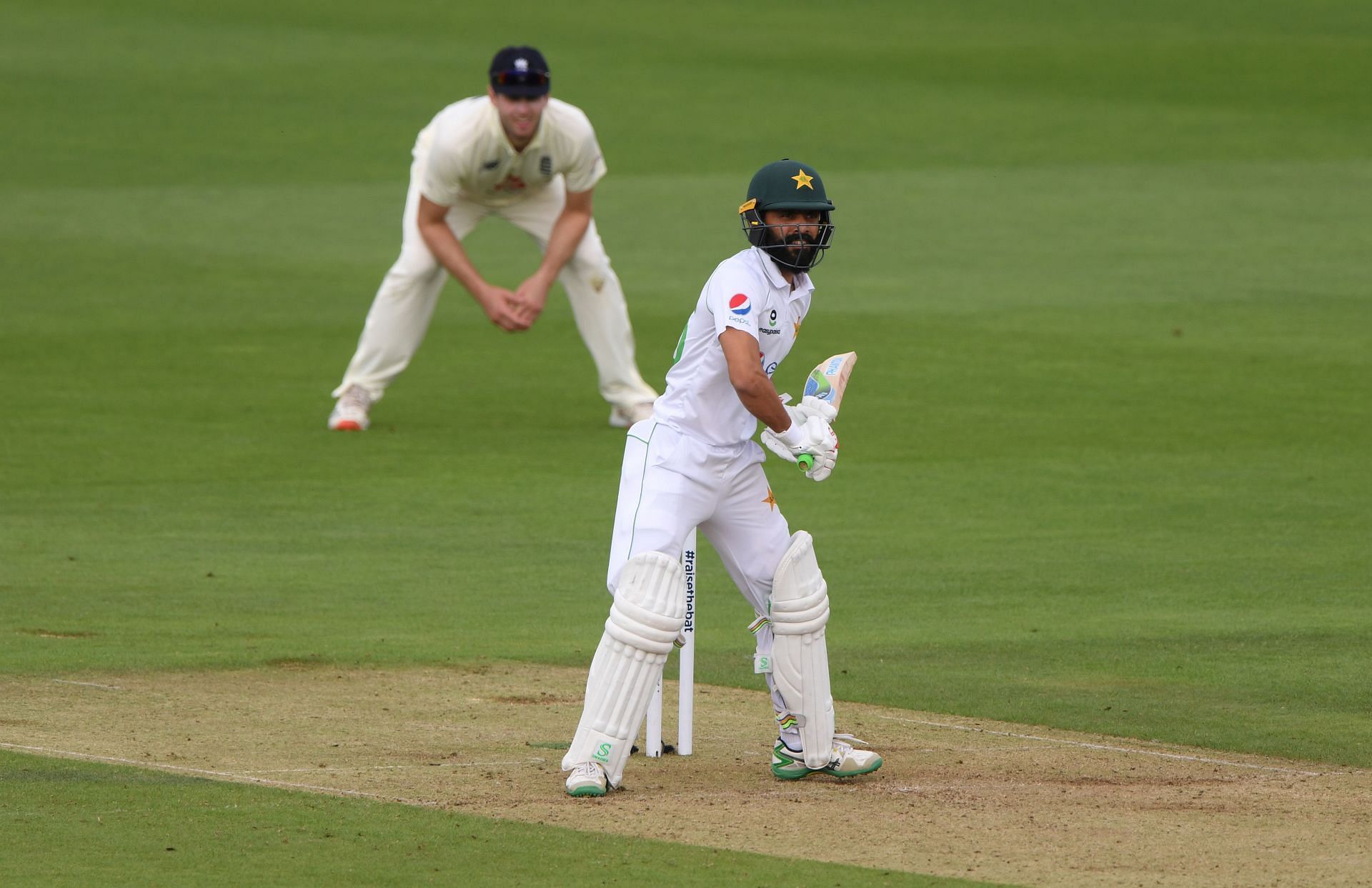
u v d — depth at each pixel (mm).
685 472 22594
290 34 160125
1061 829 20953
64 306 72812
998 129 123875
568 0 184125
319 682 28578
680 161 113250
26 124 121188
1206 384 58875
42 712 26109
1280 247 86188
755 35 165125
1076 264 82438
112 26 161250
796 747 23406
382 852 19750
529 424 54188
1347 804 22219
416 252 52500
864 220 94062
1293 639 31875
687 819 21312
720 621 34125
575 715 26922
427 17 171500
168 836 20188
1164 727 26500
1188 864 19562
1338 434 51562
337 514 42375
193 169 109312
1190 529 40812
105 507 42781
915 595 35250
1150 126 124688
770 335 22734
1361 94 136000
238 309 72938
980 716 27219
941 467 47500
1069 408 55438
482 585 36062
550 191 52344
